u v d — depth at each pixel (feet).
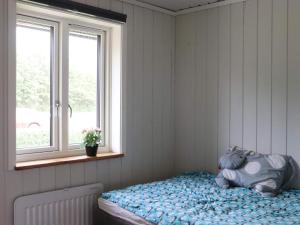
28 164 8.00
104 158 9.59
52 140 9.04
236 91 10.25
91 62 9.96
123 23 10.12
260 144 9.69
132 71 10.48
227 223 6.20
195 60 11.33
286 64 9.13
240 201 7.64
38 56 8.73
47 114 8.95
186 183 9.30
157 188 8.79
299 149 8.89
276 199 7.83
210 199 7.76
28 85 8.52
